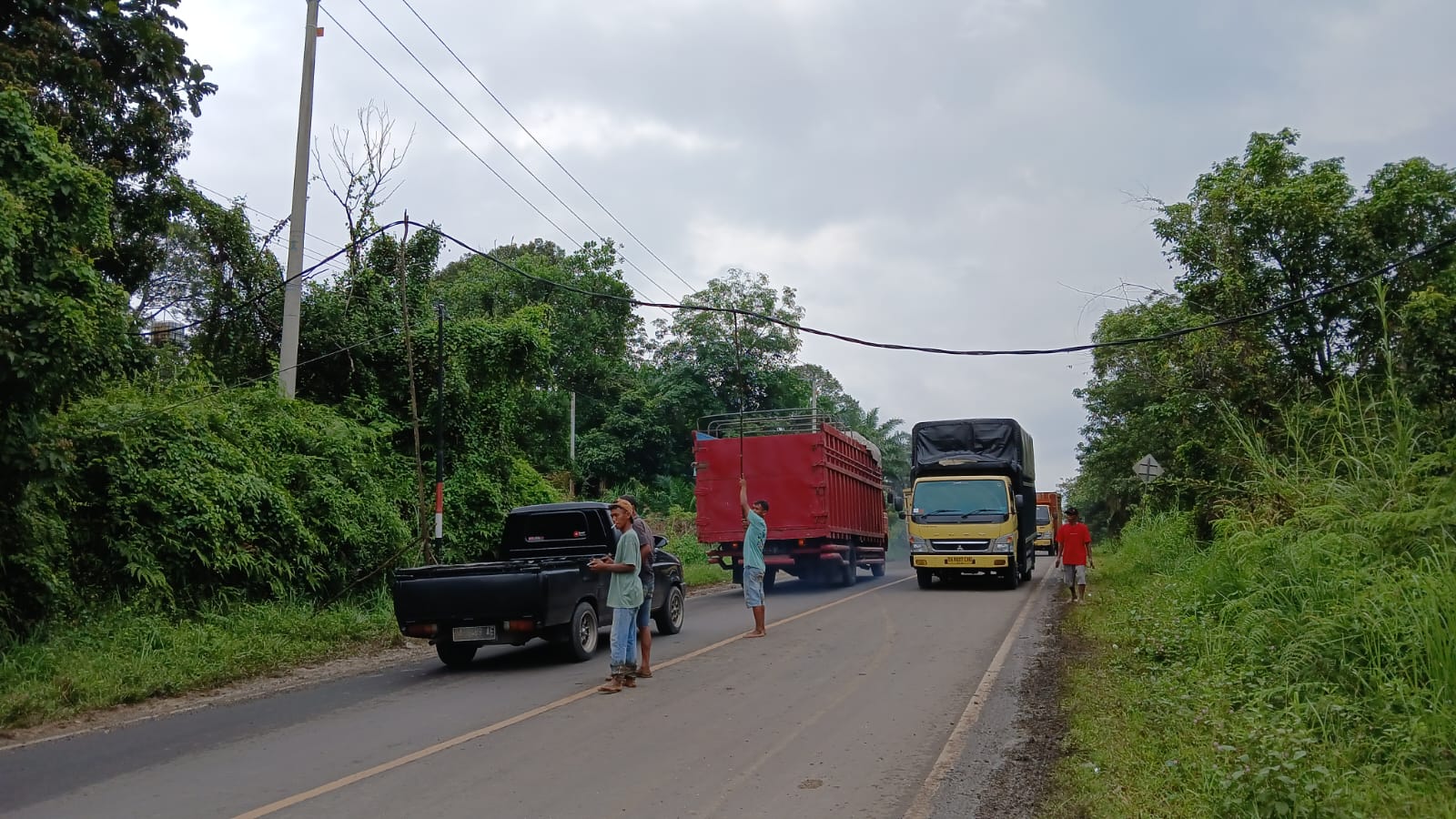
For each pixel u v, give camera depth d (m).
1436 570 8.41
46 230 11.02
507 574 11.17
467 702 9.43
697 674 10.54
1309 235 17.00
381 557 17.42
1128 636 11.73
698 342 43.41
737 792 6.15
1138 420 32.34
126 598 12.71
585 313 40.19
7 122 10.84
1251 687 8.07
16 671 9.99
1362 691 7.50
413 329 20.91
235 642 12.15
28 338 10.45
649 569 10.36
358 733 8.16
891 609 17.23
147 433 13.88
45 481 11.10
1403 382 14.44
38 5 13.89
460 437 21.36
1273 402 17.00
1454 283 15.11
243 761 7.27
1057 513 38.94
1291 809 5.14
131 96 16.00
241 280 20.00
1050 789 6.14
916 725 7.98
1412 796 5.48
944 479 21.39
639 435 42.50
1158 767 6.30
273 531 15.12
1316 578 9.83
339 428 17.81
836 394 60.06
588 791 6.20
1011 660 11.27
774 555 21.20
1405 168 16.59
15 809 6.14
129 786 6.61
